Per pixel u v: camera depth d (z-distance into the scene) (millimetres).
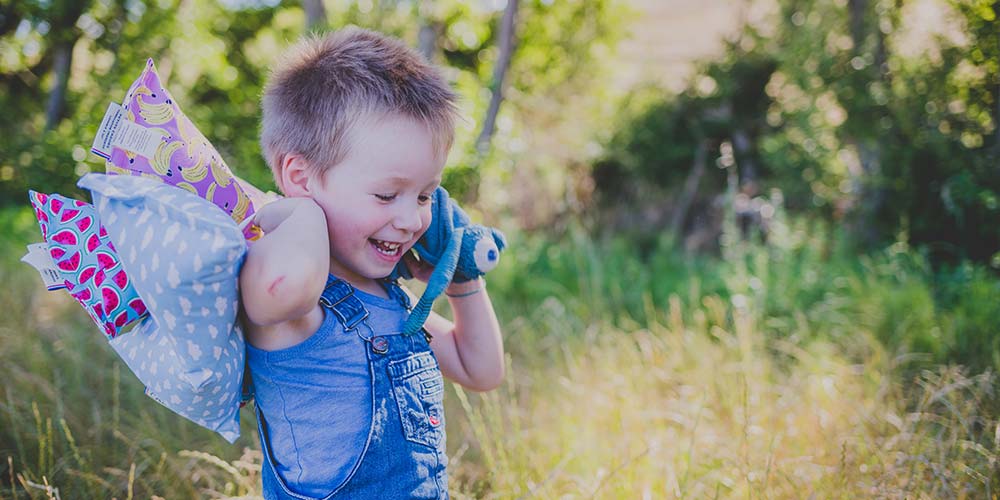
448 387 3193
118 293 1459
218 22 8117
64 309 3834
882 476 2271
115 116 1509
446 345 1775
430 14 6184
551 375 3408
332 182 1433
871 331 3650
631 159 7281
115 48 7145
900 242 4363
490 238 1671
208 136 7016
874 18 4742
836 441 2559
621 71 7777
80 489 2348
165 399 1419
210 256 1257
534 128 7223
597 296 4434
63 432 2582
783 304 4129
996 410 2676
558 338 3975
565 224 6875
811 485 2332
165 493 2379
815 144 5250
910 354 3211
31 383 2871
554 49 7031
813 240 4773
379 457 1430
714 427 2855
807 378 3135
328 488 1407
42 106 7770
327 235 1373
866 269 4410
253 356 1469
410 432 1473
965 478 2271
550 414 3023
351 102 1412
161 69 7387
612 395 3037
